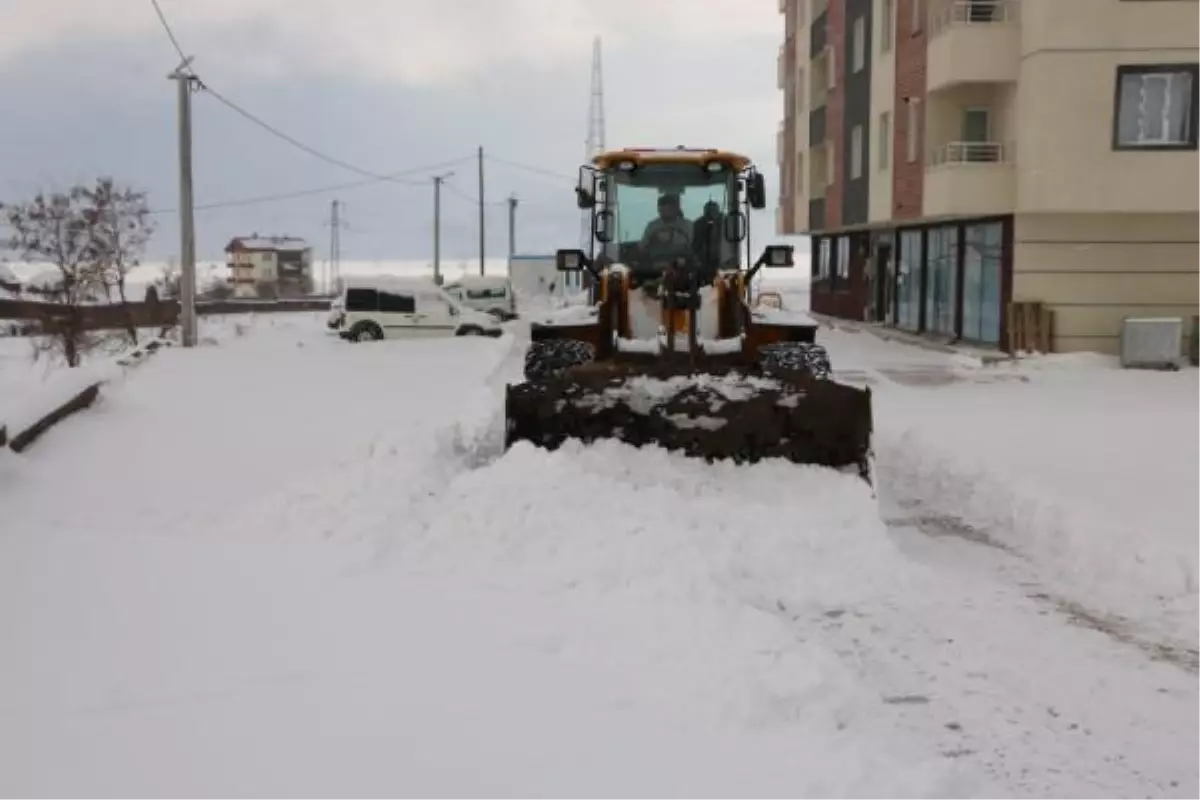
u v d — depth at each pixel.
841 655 5.92
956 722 5.15
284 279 89.69
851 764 4.39
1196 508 8.86
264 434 11.63
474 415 12.84
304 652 5.33
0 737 4.44
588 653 5.40
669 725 4.68
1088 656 5.96
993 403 16.11
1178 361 21.41
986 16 23.81
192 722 4.58
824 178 38.81
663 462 8.40
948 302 28.42
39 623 5.66
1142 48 21.44
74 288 26.70
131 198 31.16
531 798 4.04
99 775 4.14
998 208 23.09
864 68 31.53
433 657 5.30
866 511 7.82
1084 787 4.57
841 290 39.47
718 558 6.88
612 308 10.84
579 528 7.09
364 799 4.00
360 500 7.70
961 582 7.21
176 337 28.75
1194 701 5.41
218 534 7.38
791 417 8.50
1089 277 22.91
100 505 8.23
